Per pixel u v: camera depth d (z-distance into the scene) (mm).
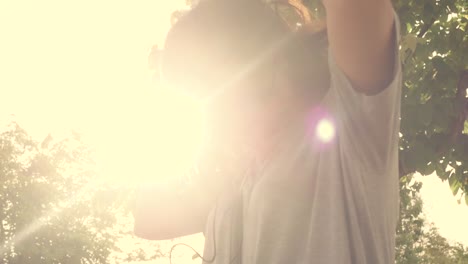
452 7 11242
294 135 1483
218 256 1644
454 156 10836
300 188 1441
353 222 1360
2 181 46719
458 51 11102
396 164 1394
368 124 1287
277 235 1445
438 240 37562
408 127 10742
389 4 1178
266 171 1500
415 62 11031
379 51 1211
